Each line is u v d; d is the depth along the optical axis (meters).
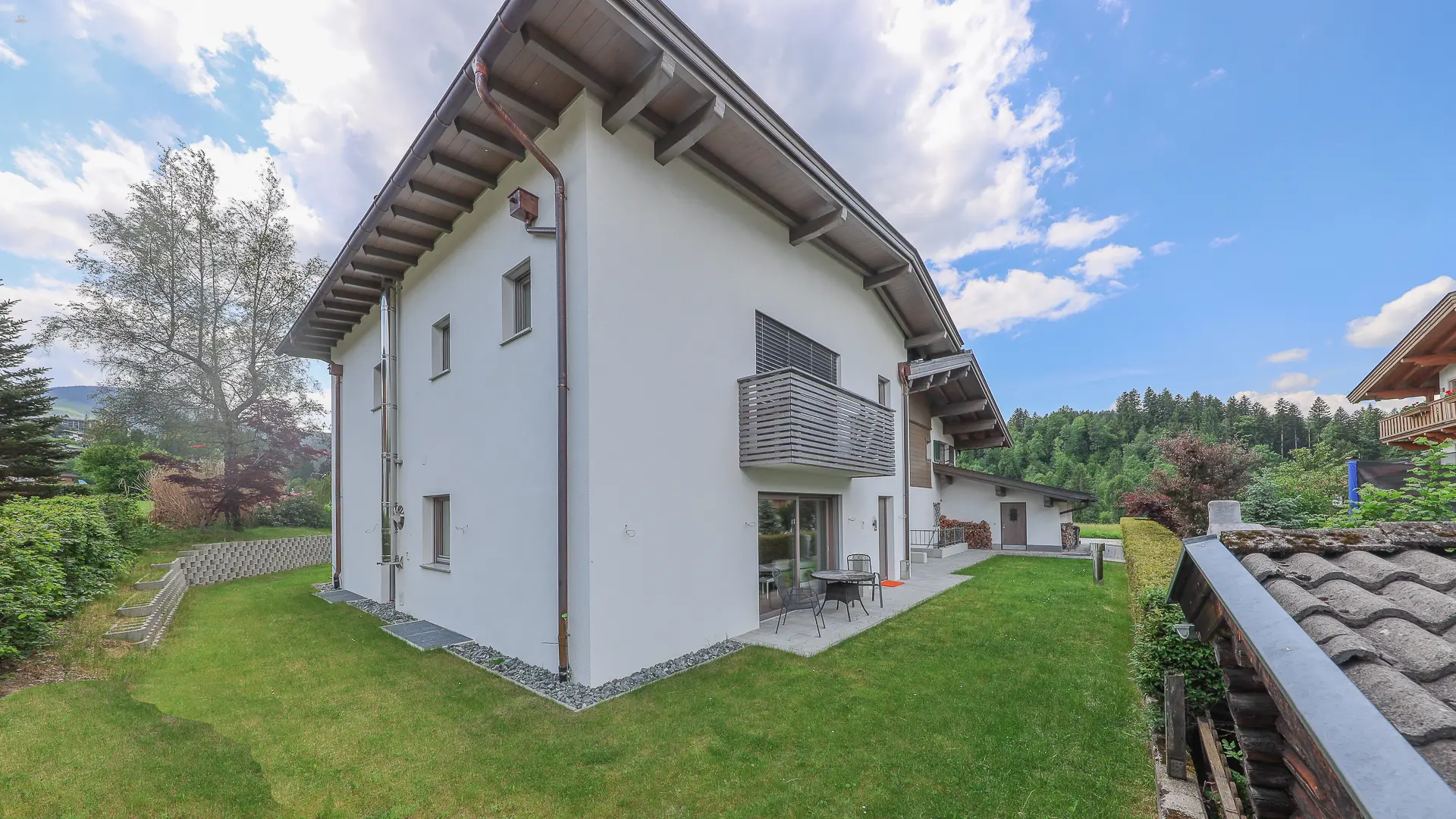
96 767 3.63
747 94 6.29
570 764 4.11
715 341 7.41
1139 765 4.06
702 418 7.11
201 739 4.29
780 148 7.00
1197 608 2.32
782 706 5.11
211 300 19.12
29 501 8.14
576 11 5.00
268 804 3.56
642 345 6.36
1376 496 4.98
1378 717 1.06
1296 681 1.22
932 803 3.63
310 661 6.42
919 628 7.79
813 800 3.68
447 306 8.16
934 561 15.26
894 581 11.80
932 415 19.31
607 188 6.07
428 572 8.41
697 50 5.62
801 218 8.81
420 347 8.84
